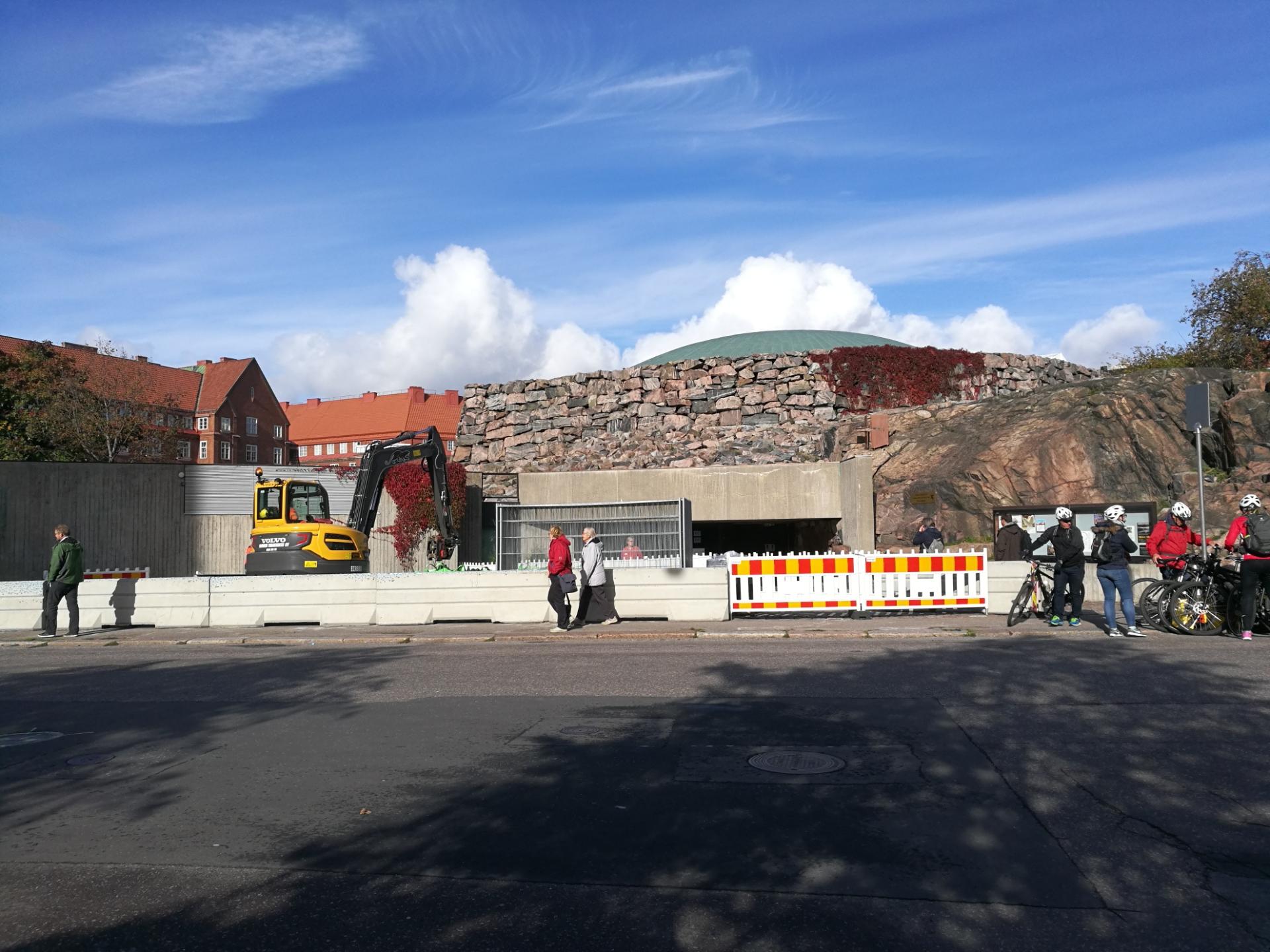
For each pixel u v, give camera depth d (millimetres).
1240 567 13234
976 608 16516
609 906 4598
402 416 105438
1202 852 5109
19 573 28547
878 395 30109
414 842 5543
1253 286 30406
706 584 16797
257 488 20281
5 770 7453
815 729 7938
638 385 31656
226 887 4969
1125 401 22672
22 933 4473
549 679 10805
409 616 17656
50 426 48250
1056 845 5242
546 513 23562
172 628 18016
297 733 8406
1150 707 8453
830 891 4703
